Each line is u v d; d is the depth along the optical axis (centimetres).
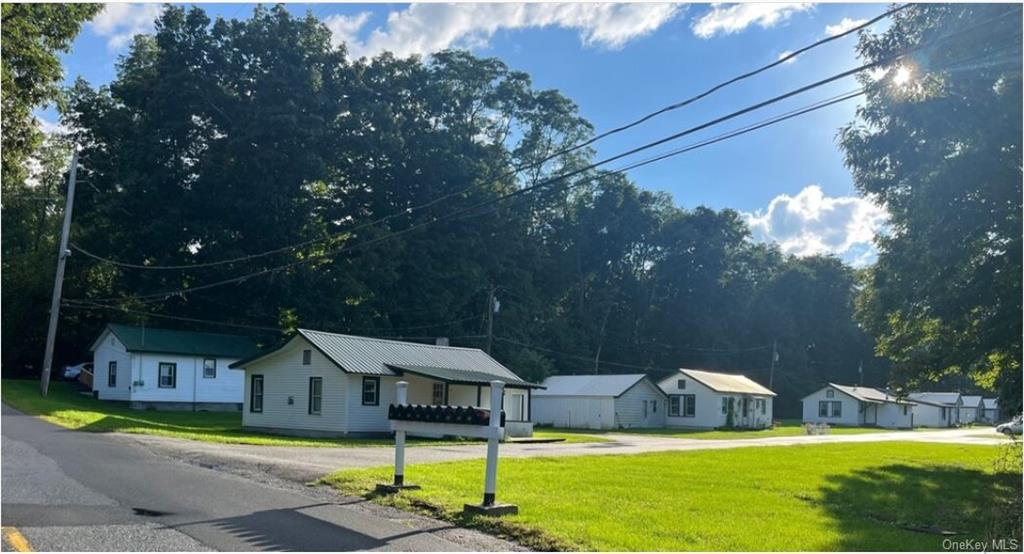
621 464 1812
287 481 1256
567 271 6688
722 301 7175
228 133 4497
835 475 1777
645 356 7106
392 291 4894
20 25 1900
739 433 4281
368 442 2500
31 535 795
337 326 4581
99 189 4453
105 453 1548
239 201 4306
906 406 6419
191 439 2080
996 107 1559
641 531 930
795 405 7156
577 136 6366
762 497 1323
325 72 4775
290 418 2931
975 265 1852
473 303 5478
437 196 5050
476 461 1725
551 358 6156
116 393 3825
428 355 3269
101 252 4462
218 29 4538
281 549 780
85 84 4622
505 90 6047
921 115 1677
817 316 7625
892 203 1973
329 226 4953
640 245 7200
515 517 976
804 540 942
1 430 1964
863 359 7700
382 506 1056
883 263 2236
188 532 838
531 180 6253
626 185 6831
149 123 4406
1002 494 1551
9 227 5425
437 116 5491
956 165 1644
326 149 4822
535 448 2414
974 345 2052
